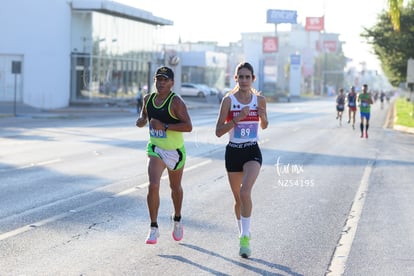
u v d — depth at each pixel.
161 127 17.67
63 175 32.31
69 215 22.50
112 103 119.81
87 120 85.44
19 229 20.16
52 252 17.53
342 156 44.22
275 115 109.44
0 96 105.06
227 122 17.47
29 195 26.28
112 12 116.06
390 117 110.25
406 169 37.50
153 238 17.81
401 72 121.38
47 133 60.16
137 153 43.06
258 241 19.33
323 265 16.81
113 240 19.02
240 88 17.44
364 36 113.19
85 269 15.97
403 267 16.77
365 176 34.19
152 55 139.38
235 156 17.58
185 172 34.28
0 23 103.69
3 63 105.00
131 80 128.38
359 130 72.69
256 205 25.22
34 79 106.62
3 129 65.25
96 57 113.38
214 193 27.67
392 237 20.12
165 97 17.77
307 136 62.06
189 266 16.41
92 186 28.92
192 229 20.67
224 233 20.14
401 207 25.33
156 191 17.75
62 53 110.00
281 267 16.50
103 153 42.91
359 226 21.67
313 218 22.86
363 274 16.11
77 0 110.50
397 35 110.69
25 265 16.22
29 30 105.62
